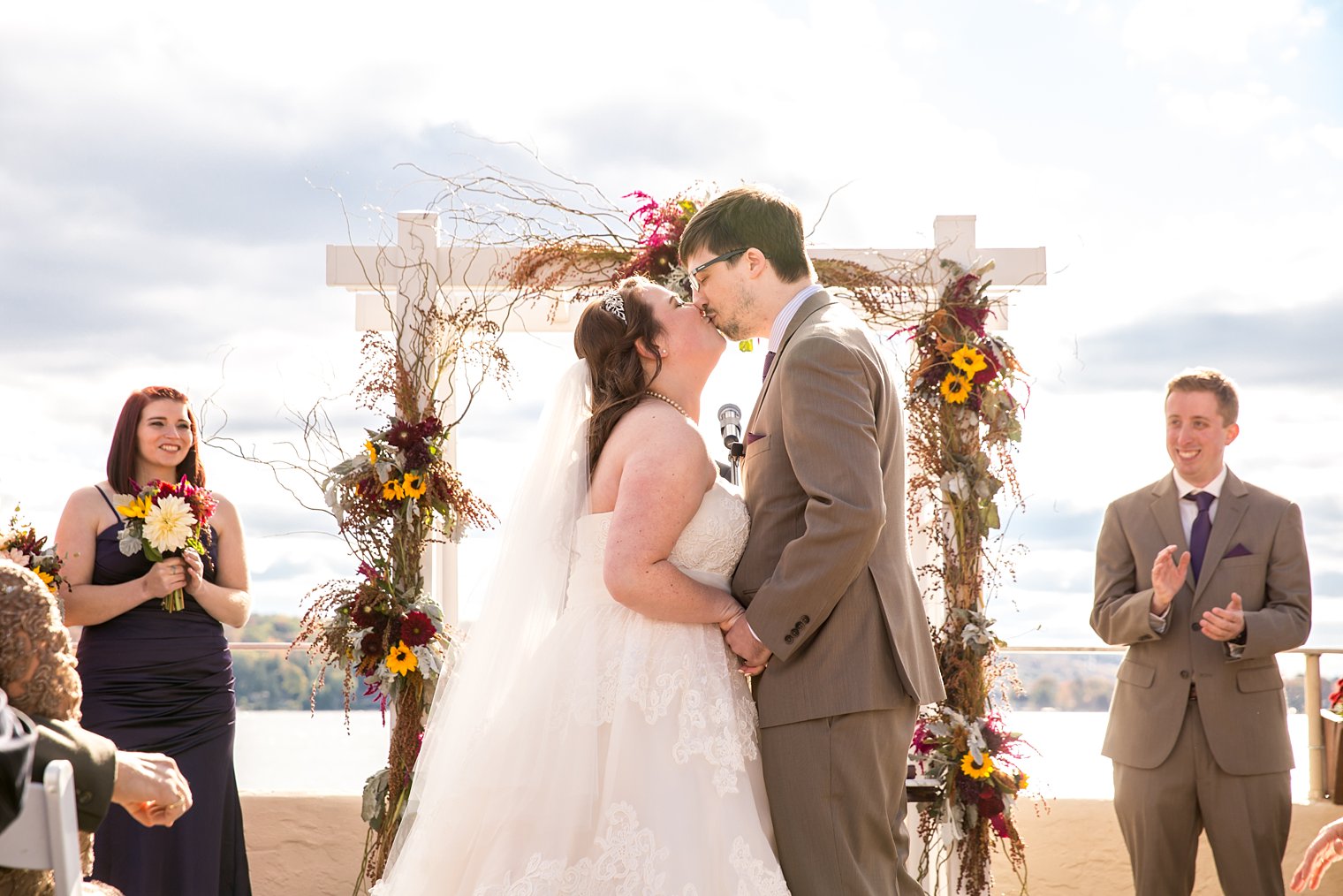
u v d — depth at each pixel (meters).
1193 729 3.71
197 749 3.68
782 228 2.65
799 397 2.40
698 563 2.54
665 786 2.38
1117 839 4.38
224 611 3.79
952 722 3.82
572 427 2.70
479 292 4.26
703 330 2.70
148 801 2.01
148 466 3.86
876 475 2.34
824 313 2.56
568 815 2.38
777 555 2.53
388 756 3.98
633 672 2.44
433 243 4.13
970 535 3.96
